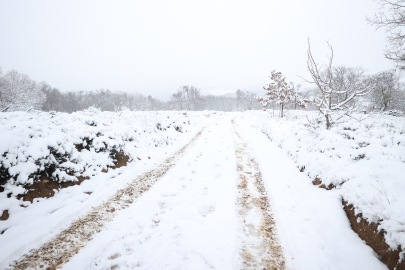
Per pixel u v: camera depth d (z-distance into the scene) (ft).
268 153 28.94
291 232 12.74
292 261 10.63
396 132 17.53
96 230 13.60
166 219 14.76
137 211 15.87
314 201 15.29
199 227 13.69
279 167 23.34
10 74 101.30
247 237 12.67
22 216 13.94
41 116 24.49
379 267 9.27
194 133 49.03
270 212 15.16
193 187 19.88
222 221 14.23
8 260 10.84
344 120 23.95
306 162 20.83
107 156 24.00
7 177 15.20
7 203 14.11
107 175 21.89
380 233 10.12
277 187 18.63
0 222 13.08
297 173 20.84
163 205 16.84
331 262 10.27
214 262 10.73
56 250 11.79
